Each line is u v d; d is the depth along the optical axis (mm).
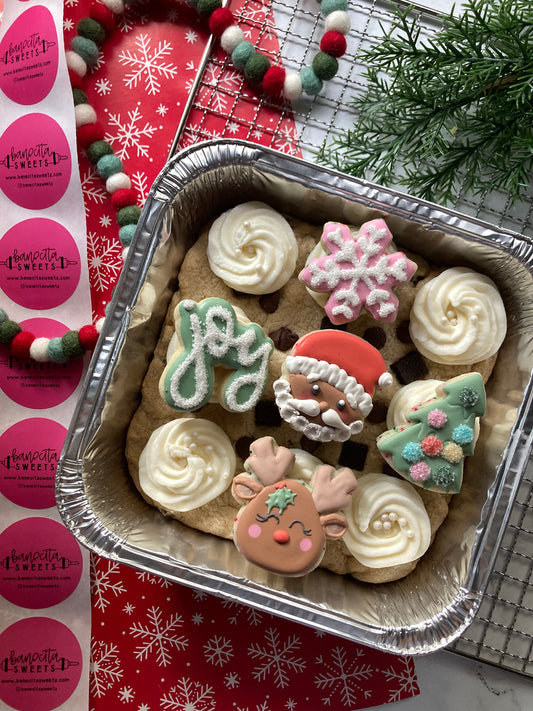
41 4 400
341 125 409
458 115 356
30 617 402
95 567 403
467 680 395
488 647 380
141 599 402
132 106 412
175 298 350
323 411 311
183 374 316
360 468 344
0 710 397
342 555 345
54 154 403
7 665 399
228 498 348
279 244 336
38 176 406
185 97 412
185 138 407
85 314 409
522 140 321
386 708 395
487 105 339
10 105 403
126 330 320
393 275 321
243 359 319
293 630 399
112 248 412
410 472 319
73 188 406
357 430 317
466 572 318
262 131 409
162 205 322
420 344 338
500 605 392
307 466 331
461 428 317
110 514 329
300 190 328
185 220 340
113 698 398
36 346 397
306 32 410
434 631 315
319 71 388
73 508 317
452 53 336
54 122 401
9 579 403
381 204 321
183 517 345
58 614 402
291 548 309
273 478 315
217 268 340
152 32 414
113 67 413
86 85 412
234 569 328
